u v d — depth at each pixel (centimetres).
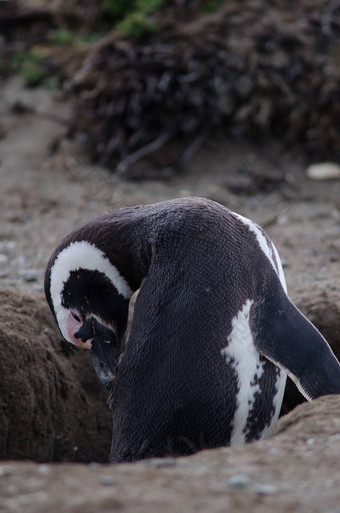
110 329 1568
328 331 1886
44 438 1817
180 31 3391
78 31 3900
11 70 3841
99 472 961
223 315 1360
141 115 3269
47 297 1603
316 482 925
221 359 1352
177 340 1357
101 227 1523
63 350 1934
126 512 827
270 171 3225
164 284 1396
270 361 1405
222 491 889
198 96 3247
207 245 1411
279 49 3344
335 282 2097
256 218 2861
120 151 3266
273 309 1402
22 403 1752
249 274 1411
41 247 2594
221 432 1378
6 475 937
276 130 3369
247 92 3278
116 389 1430
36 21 4038
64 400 1875
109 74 3300
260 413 1417
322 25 3372
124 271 1520
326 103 3278
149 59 3294
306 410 1232
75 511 828
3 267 2416
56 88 3675
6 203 2945
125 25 3403
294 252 2503
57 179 3156
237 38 3369
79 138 3328
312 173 3216
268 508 845
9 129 3488
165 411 1359
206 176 3209
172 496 871
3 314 1847
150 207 1549
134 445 1388
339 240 2598
